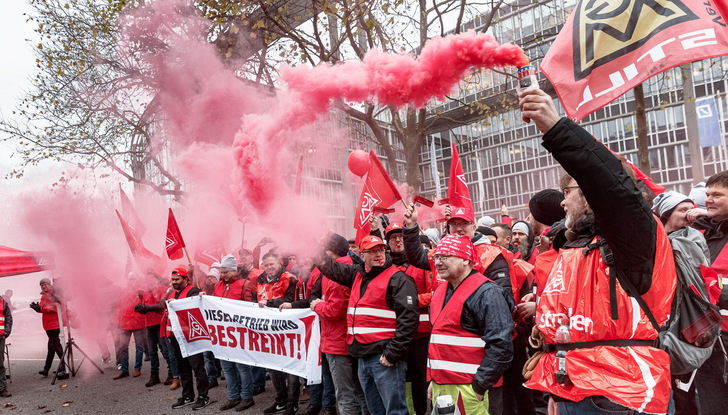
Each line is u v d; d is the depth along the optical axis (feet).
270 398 22.88
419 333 16.28
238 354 20.79
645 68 9.00
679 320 7.50
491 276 13.53
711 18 8.71
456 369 11.25
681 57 8.75
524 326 14.20
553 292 7.20
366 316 14.25
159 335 27.91
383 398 13.93
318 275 19.38
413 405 16.78
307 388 22.97
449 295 11.91
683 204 9.93
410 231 14.06
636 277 6.21
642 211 5.77
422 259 14.02
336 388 16.39
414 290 13.84
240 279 24.59
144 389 27.04
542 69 10.04
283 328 19.61
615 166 5.72
